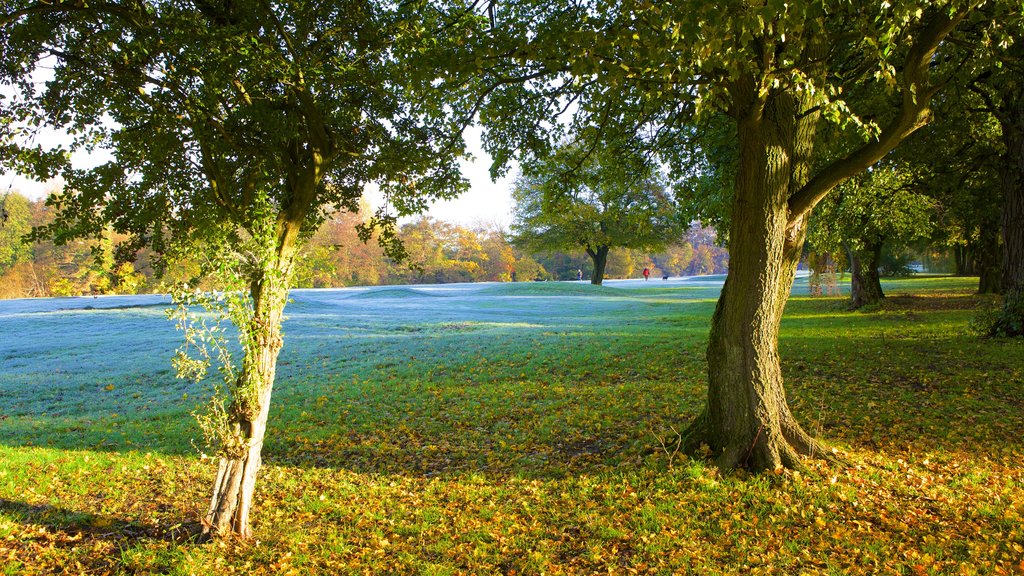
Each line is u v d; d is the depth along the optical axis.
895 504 5.86
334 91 7.27
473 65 5.98
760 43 5.96
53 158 6.88
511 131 9.52
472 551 5.59
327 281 70.69
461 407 11.30
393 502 7.02
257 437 5.96
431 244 81.50
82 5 6.11
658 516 5.88
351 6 6.69
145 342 21.73
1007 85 11.57
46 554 5.59
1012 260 14.23
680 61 5.06
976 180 19.12
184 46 6.04
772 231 6.52
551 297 41.38
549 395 11.62
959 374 10.91
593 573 5.02
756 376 6.65
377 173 8.64
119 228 7.60
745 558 5.05
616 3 5.39
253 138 7.00
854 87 9.47
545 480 7.27
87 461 8.96
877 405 9.36
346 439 9.89
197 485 7.86
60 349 20.92
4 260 50.16
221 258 5.62
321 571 5.38
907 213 19.78
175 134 6.88
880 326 17.91
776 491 6.12
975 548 4.94
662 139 10.70
